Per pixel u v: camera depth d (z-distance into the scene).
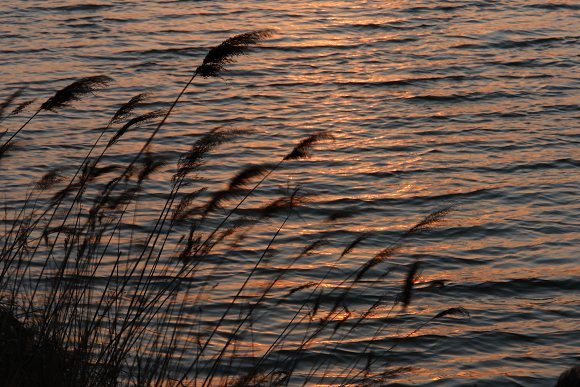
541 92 33.16
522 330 15.97
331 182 24.06
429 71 36.19
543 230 20.94
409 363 14.42
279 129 28.89
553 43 40.38
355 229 20.78
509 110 31.03
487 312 16.72
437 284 9.10
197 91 33.09
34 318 9.17
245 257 18.39
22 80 33.44
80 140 26.89
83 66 35.84
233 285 16.80
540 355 15.07
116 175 22.88
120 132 9.12
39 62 36.16
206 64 8.48
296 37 41.88
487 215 21.86
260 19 45.50
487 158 26.17
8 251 9.74
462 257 19.36
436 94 33.12
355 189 23.56
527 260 19.27
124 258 17.27
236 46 8.36
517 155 26.36
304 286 8.95
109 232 19.00
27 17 44.44
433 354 14.83
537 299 17.42
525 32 42.28
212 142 8.52
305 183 23.86
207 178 23.72
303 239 19.86
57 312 8.75
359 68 36.91
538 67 36.62
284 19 45.62
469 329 15.88
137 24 43.53
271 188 23.25
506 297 17.50
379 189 23.66
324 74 36.06
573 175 24.67
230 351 13.27
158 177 23.17
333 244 19.75
